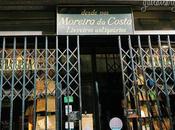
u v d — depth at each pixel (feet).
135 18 20.47
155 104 19.85
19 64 19.13
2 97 18.35
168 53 20.38
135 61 19.94
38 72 19.20
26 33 19.20
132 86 19.20
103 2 19.38
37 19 19.71
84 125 19.42
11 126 17.35
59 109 18.69
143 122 19.61
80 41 20.57
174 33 20.17
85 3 19.34
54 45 20.25
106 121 19.81
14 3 19.04
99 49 21.15
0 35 18.88
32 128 18.78
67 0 18.97
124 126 19.67
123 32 19.30
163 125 19.71
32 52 19.36
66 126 18.75
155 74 19.35
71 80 19.42
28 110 19.16
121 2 19.53
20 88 18.79
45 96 18.16
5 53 19.33
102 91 20.33
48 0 18.93
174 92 19.44
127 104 19.85
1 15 19.63
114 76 20.72
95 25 19.21
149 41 19.79
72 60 19.92
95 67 20.65
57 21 19.01
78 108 19.38
